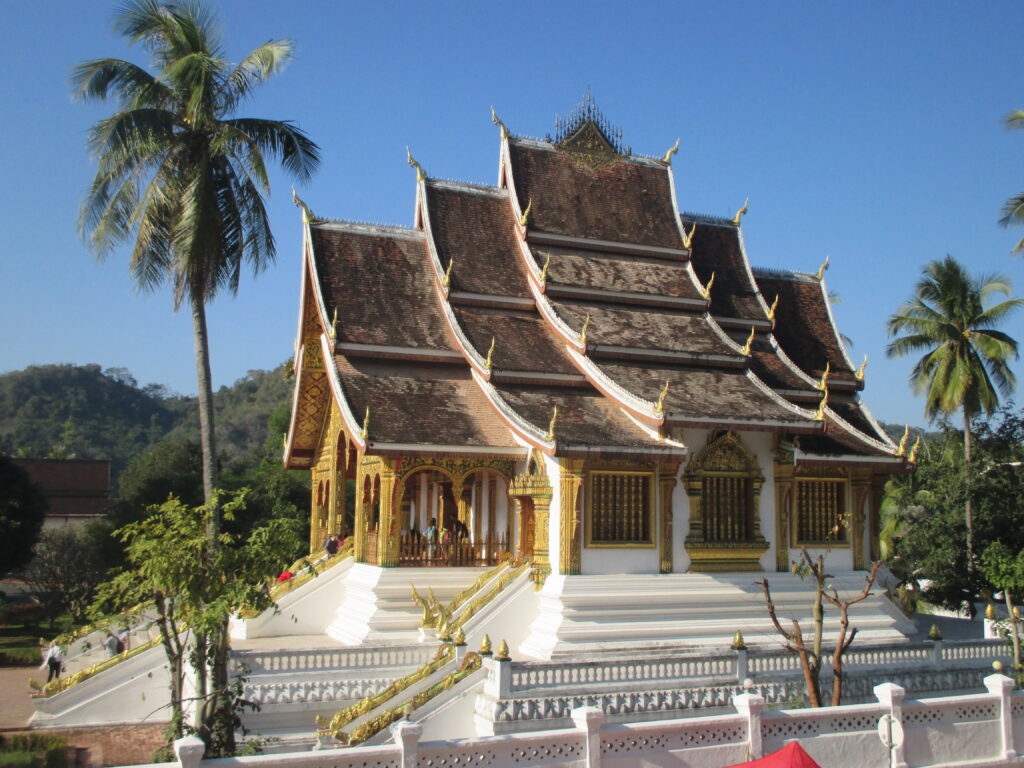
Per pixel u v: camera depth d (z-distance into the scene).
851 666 22.53
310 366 31.84
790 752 13.11
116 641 27.84
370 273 30.59
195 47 24.34
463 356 28.77
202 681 17.20
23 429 145.12
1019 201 34.00
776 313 34.53
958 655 23.75
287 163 24.67
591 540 24.12
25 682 31.84
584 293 29.89
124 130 22.34
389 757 12.74
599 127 34.50
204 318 23.30
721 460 26.08
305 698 20.44
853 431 29.84
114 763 20.03
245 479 57.66
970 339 42.00
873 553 28.58
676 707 19.95
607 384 26.38
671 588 24.42
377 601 24.70
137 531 17.06
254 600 16.67
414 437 25.19
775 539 26.47
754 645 24.75
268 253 24.38
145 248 23.23
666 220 33.53
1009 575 25.11
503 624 23.69
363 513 27.02
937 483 39.00
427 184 32.19
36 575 49.75
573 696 19.23
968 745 17.02
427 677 19.88
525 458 25.80
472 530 30.56
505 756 13.58
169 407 177.50
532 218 31.38
